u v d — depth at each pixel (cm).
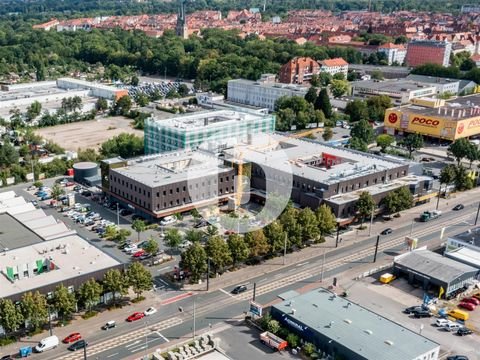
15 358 11256
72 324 12531
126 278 13175
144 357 10962
